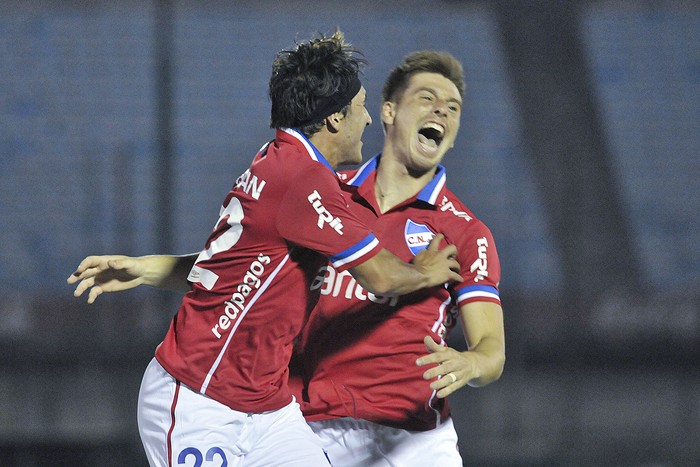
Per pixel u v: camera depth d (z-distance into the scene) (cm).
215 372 1023
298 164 1017
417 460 1181
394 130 1186
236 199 1034
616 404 3089
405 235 1160
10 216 4156
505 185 4484
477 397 3052
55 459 2589
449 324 1191
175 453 1026
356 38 5200
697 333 3356
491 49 5172
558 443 2858
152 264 1181
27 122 4562
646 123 4869
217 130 4672
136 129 4581
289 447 1045
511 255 4125
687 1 5431
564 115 4850
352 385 1159
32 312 3550
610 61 5188
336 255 1015
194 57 4984
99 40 4981
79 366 3145
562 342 3316
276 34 5184
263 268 1012
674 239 4378
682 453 2845
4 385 3036
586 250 4184
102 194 4222
